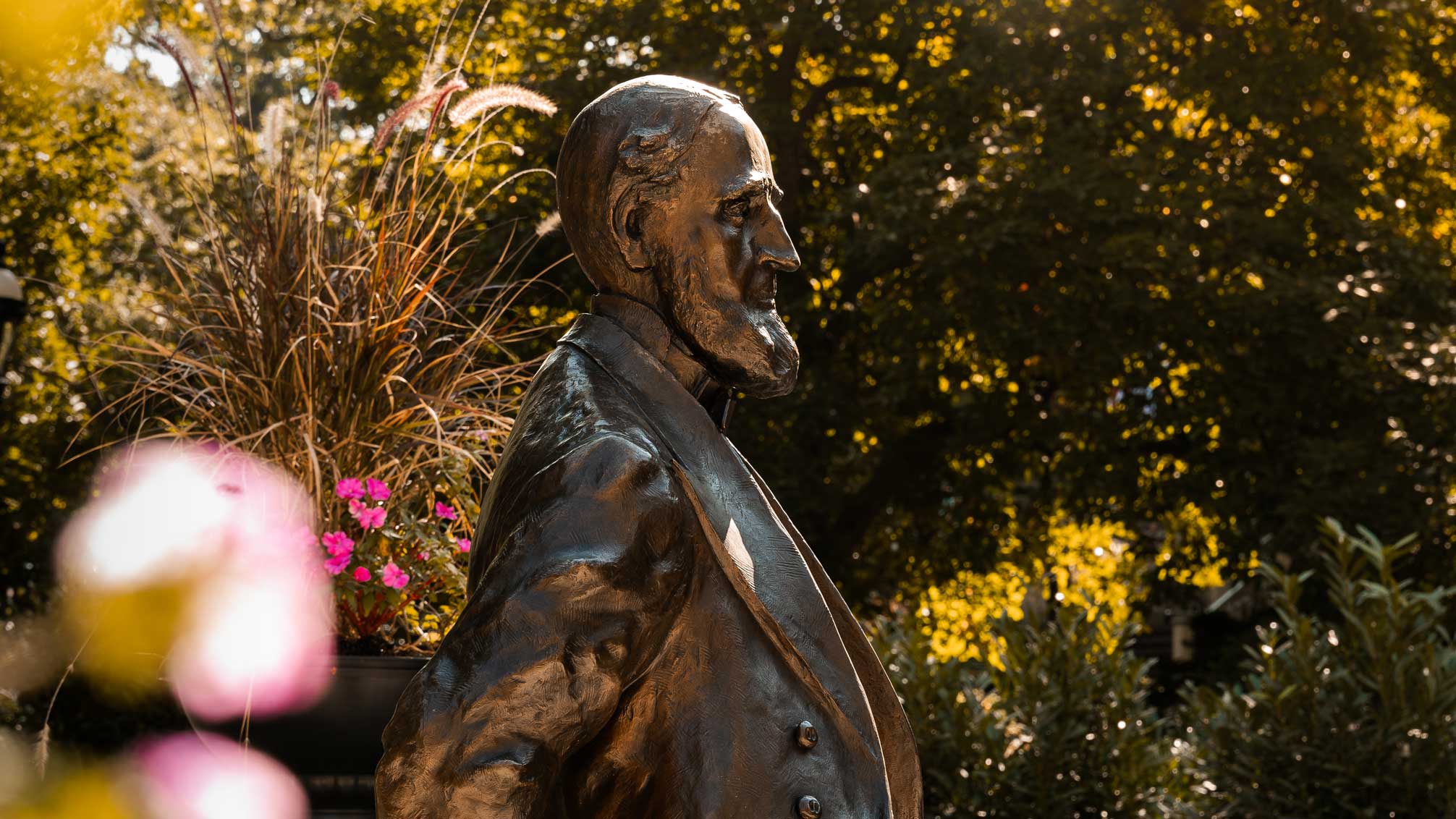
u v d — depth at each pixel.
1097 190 11.38
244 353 2.73
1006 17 12.34
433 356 3.02
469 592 1.30
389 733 1.10
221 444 2.56
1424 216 13.93
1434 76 13.44
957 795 6.10
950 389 12.83
